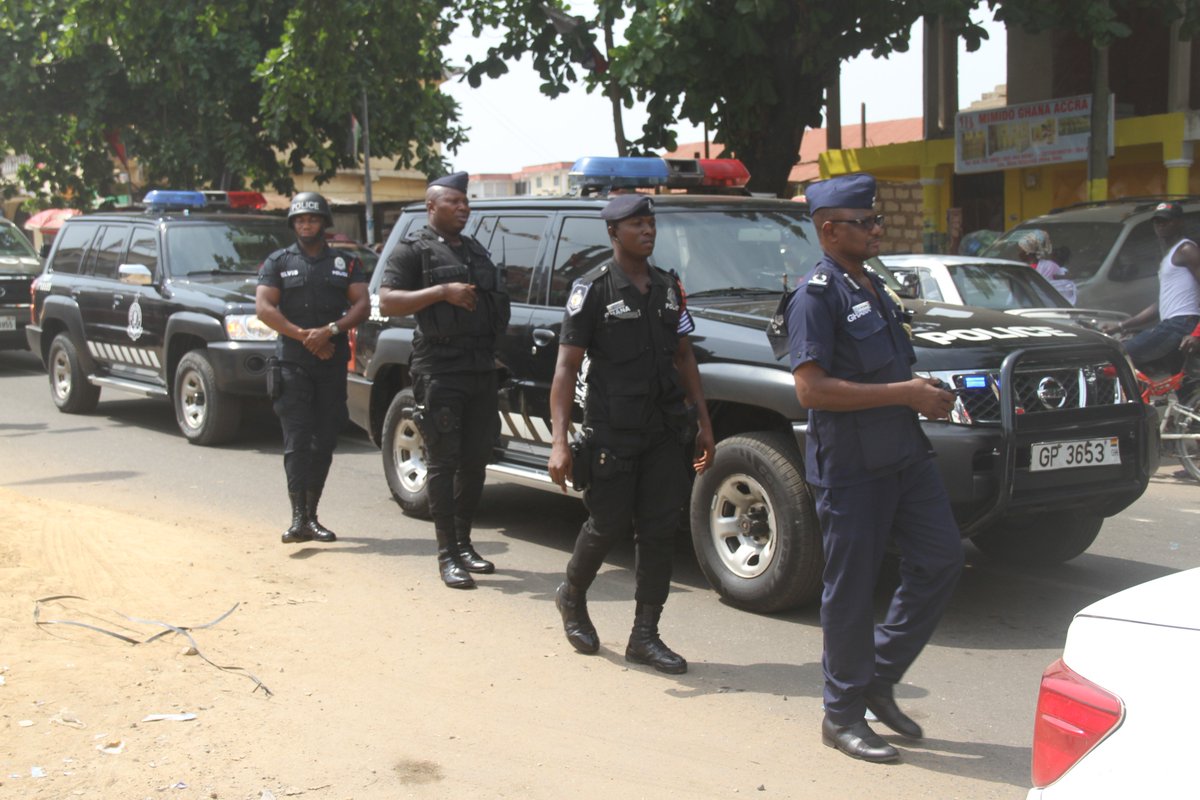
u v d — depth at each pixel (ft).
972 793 12.35
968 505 16.61
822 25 43.24
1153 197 43.11
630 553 22.74
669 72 42.52
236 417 33.73
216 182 66.18
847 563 12.92
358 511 25.98
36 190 77.10
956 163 61.21
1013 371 16.89
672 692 15.29
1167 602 7.91
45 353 41.37
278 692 15.02
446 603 19.02
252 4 61.36
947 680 15.79
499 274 20.13
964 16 42.39
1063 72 63.16
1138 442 18.01
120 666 15.42
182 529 23.22
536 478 21.68
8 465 31.14
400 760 13.16
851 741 13.23
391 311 19.49
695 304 20.01
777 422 18.65
